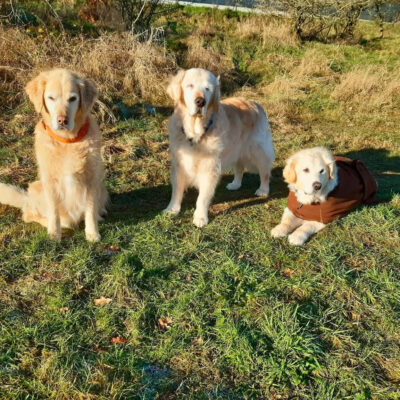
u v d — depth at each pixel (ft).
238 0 23.13
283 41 18.72
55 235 5.79
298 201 6.54
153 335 4.34
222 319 4.49
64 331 4.26
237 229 6.49
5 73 11.07
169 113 11.63
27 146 8.95
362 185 6.93
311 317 4.60
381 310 4.78
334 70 16.79
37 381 3.70
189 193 7.98
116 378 3.78
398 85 14.79
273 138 11.02
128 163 8.71
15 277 5.08
